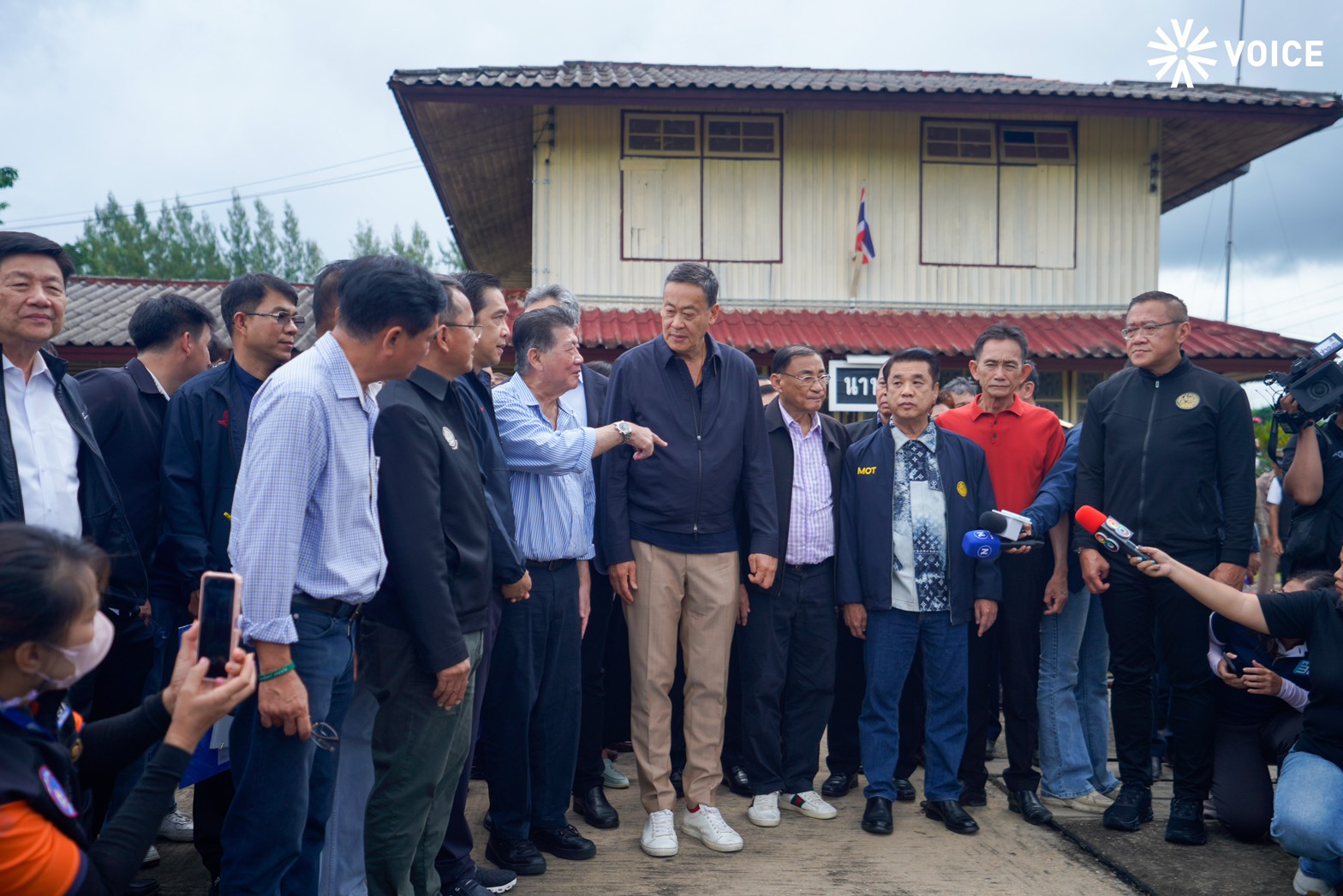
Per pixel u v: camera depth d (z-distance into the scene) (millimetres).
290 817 2244
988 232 11703
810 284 11508
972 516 4055
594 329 10422
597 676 4035
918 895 3289
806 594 4070
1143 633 3939
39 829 1515
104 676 3049
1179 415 3877
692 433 3723
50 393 2846
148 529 3258
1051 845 3779
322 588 2344
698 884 3359
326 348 2400
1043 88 11547
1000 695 4984
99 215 44312
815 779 4730
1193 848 3713
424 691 2627
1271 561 6922
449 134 11594
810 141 11516
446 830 3121
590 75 11242
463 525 2736
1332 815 3102
